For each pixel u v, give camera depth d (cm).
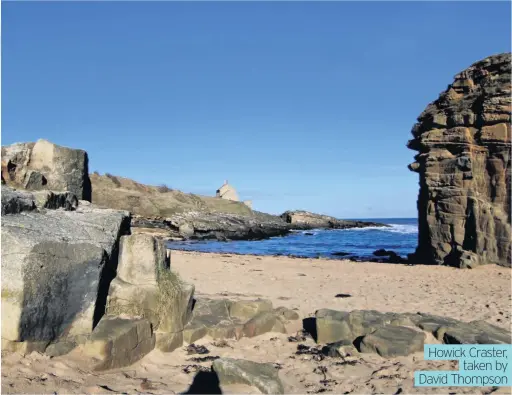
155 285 606
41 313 472
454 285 1332
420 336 675
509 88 1761
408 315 780
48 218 567
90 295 526
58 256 493
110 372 500
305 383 544
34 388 411
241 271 1548
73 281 509
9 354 448
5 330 453
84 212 654
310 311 914
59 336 495
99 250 542
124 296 589
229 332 682
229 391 489
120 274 610
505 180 1773
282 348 668
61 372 454
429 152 2022
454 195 1902
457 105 1922
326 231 6244
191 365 566
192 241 4069
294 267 1764
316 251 3225
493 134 1797
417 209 2247
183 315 639
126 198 4838
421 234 2178
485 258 1780
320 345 689
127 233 691
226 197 8350
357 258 2552
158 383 495
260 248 3475
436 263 1966
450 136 1917
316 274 1548
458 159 1888
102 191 4769
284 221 7038
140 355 558
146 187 5559
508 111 1756
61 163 779
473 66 1934
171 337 605
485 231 1795
